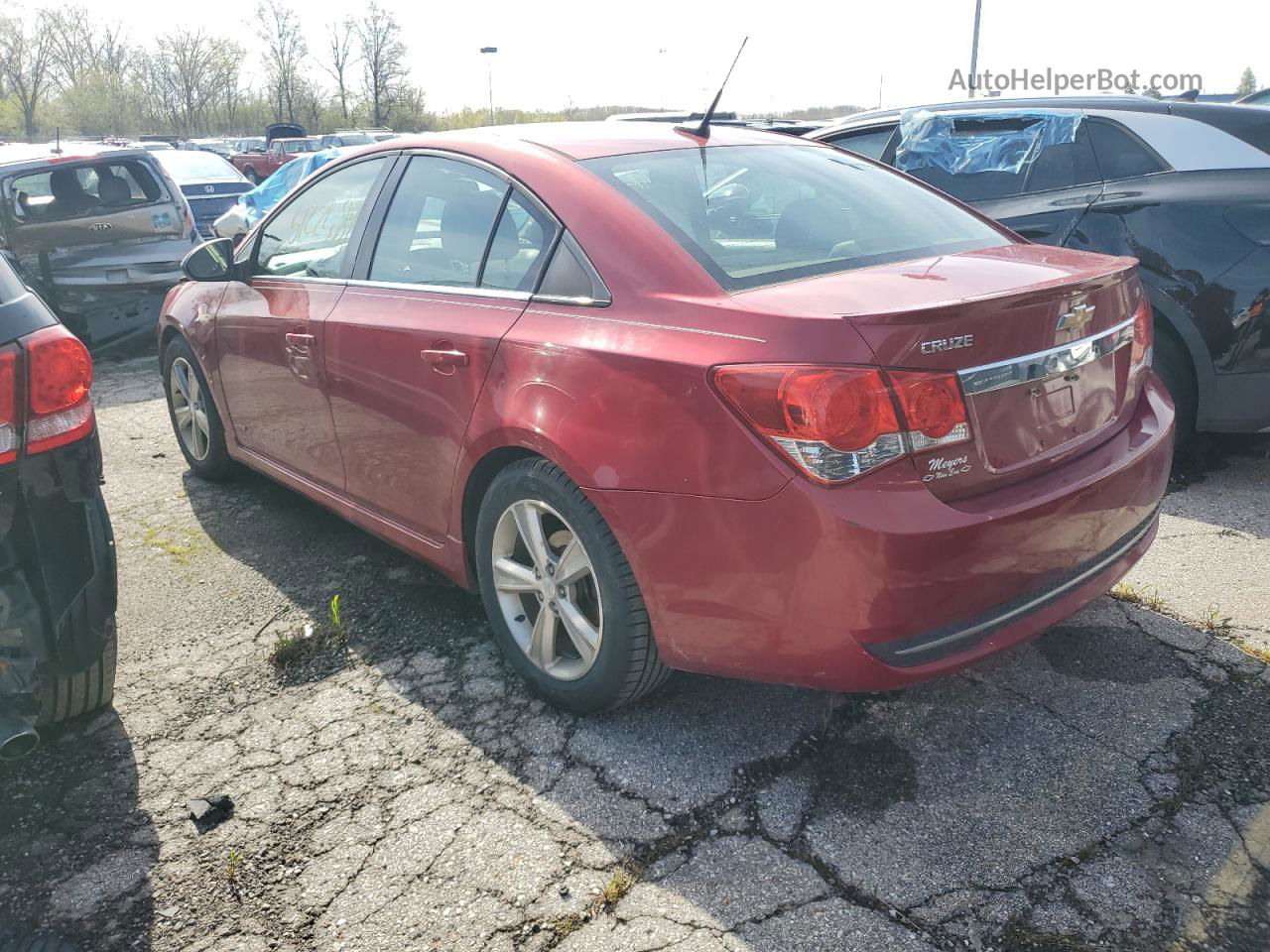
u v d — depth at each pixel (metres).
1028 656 2.95
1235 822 2.24
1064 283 2.30
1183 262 4.13
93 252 7.77
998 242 2.96
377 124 58.50
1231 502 4.04
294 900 2.16
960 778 2.44
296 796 2.50
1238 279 4.01
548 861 2.23
